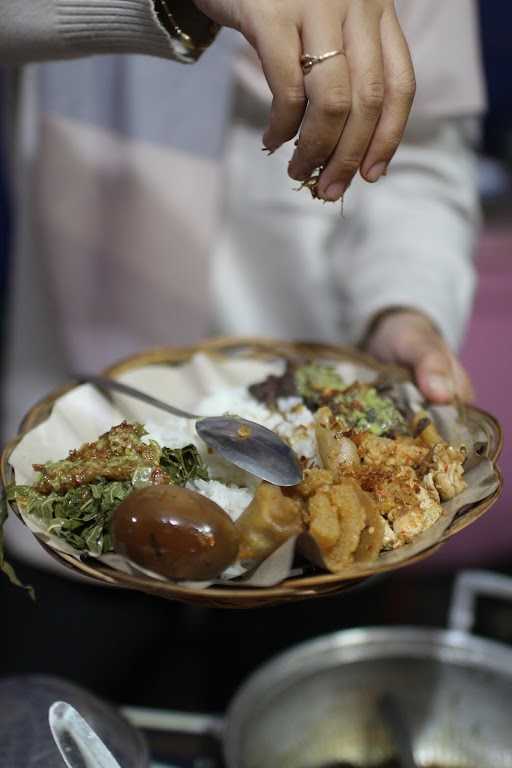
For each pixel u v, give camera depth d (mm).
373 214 1562
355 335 1432
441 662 1065
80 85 1516
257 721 987
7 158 2133
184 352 1136
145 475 810
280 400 1022
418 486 817
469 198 1655
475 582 1317
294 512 740
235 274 1636
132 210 1555
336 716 1008
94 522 798
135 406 1025
